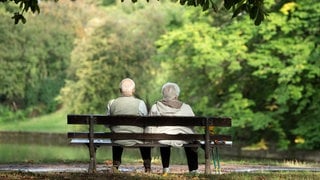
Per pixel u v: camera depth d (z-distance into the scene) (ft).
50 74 304.09
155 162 79.51
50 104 305.32
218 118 56.65
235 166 76.54
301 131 153.58
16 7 272.92
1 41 276.82
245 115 159.63
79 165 74.43
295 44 152.56
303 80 154.30
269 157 158.61
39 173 54.34
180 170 67.41
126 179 49.42
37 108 304.09
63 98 254.06
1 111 299.58
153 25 247.09
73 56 248.73
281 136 157.48
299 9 152.35
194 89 172.45
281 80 148.15
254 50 166.09
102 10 299.58
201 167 71.72
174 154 136.15
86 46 244.83
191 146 57.16
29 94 302.45
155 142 56.44
